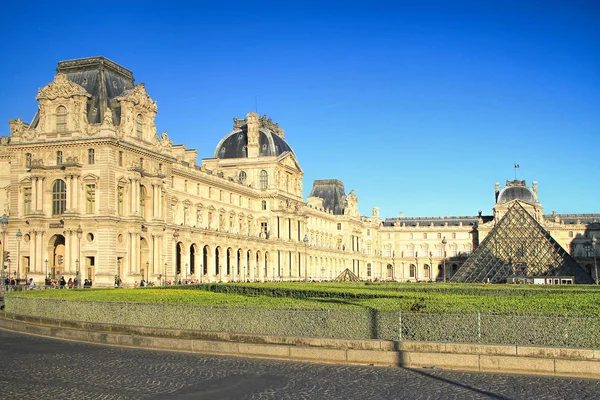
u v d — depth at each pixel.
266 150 190.62
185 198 144.75
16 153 117.69
